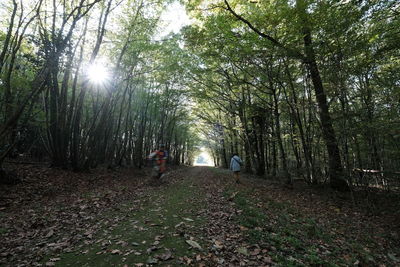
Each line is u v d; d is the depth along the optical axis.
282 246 4.33
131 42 14.28
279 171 22.69
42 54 9.65
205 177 16.41
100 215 5.83
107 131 18.67
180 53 15.66
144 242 4.06
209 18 10.86
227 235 4.56
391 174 8.90
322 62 8.67
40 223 5.05
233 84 15.27
